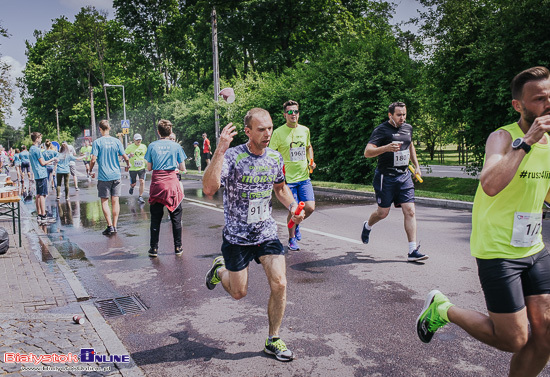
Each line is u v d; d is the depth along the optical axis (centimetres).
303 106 1827
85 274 571
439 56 1293
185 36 3934
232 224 326
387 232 749
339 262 577
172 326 398
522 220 232
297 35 3036
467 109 1255
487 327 247
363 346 342
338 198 1219
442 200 1024
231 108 2278
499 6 1160
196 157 2523
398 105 545
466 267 534
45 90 5459
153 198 646
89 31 4725
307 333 370
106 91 4925
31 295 476
